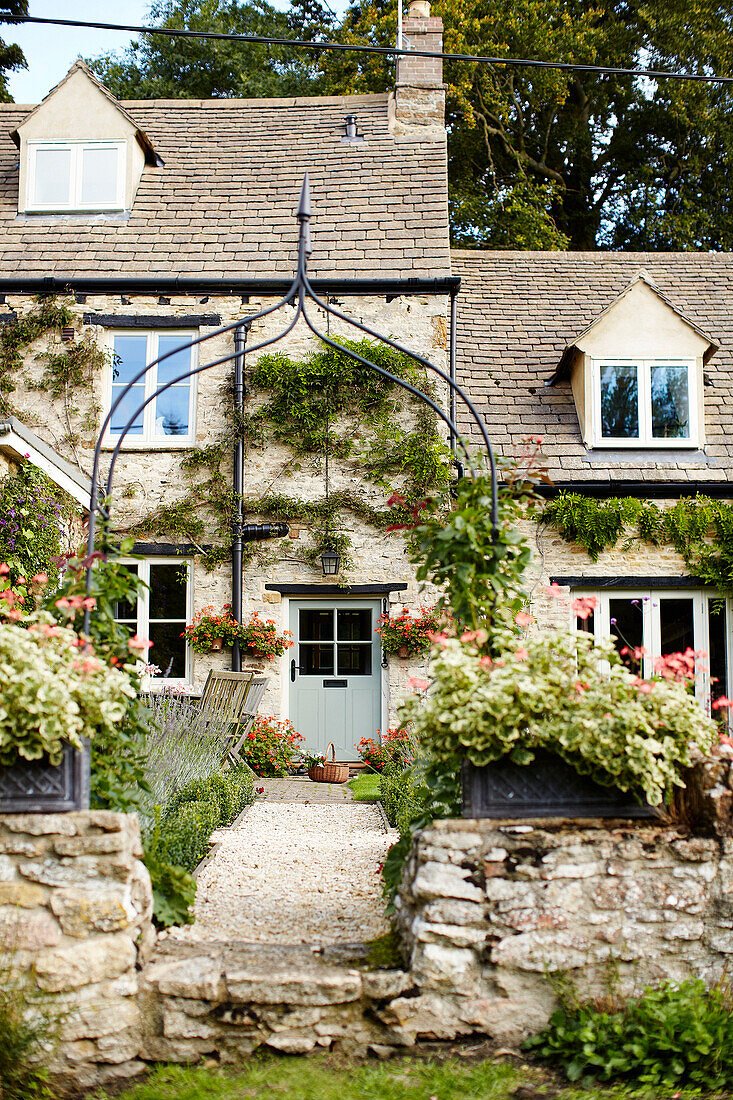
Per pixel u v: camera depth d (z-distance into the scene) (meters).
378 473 11.58
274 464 11.72
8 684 4.08
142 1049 4.01
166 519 11.55
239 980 4.02
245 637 11.31
